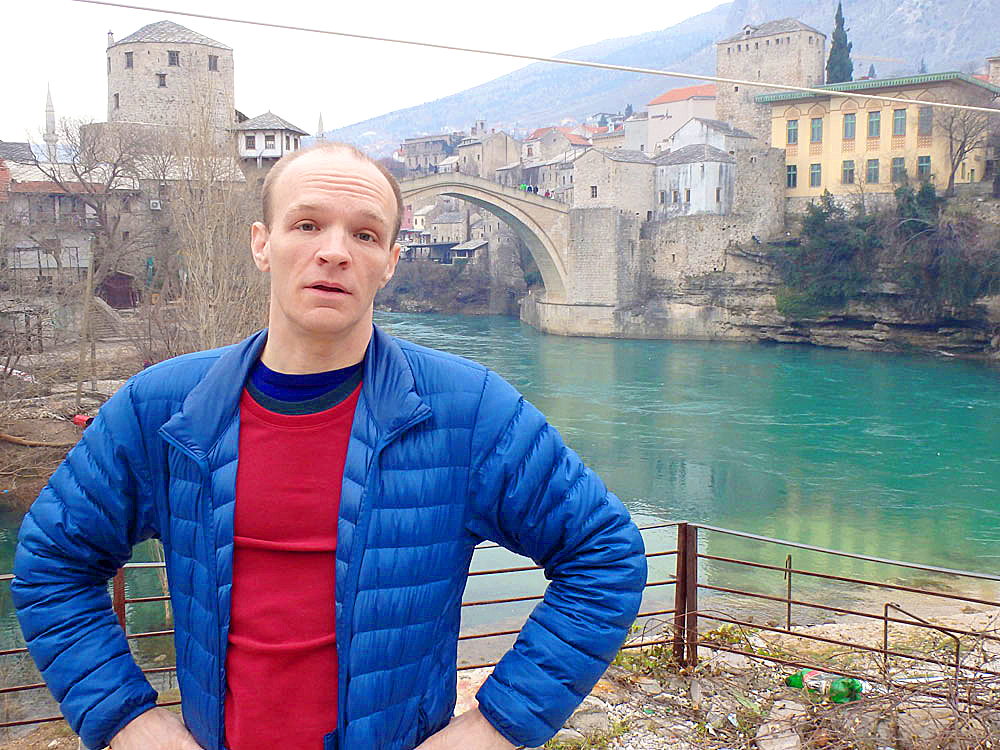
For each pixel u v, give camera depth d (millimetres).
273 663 1879
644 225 66562
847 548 20406
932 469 27812
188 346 28266
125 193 53000
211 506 1917
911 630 6594
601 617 1939
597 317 65500
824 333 59781
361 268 1865
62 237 50875
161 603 15633
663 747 4301
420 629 1943
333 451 1922
